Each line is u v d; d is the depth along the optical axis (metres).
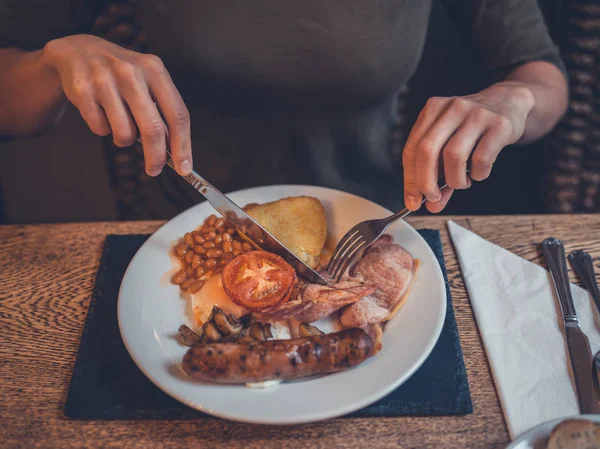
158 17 0.66
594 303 0.47
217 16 0.64
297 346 0.38
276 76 0.68
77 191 1.09
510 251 0.54
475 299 0.48
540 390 0.40
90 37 0.51
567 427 0.33
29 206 1.11
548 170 0.94
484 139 0.46
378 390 0.38
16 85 0.60
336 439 0.38
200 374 0.38
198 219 0.56
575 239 0.55
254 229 0.49
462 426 0.38
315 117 0.73
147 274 0.49
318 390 0.38
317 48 0.66
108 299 0.50
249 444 0.38
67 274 0.53
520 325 0.45
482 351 0.44
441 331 0.45
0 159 1.05
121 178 0.96
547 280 0.50
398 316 0.45
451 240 0.56
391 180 0.82
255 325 0.43
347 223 0.56
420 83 0.88
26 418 0.40
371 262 0.49
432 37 0.84
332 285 0.47
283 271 0.47
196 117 0.75
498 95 0.54
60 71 0.49
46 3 0.65
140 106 0.43
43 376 0.43
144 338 0.43
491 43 0.74
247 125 0.74
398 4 0.66
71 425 0.39
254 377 0.38
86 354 0.44
